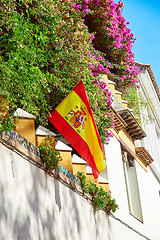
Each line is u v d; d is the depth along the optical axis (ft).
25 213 18.28
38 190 20.15
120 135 42.63
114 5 41.01
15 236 16.98
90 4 40.01
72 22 27.58
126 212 38.01
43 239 19.63
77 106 24.93
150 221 48.29
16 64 17.88
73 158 27.32
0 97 17.39
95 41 43.11
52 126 30.53
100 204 28.48
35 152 20.62
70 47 26.81
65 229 22.56
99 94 31.48
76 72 27.25
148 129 64.03
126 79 49.03
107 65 38.68
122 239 34.47
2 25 18.16
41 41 21.48
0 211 16.14
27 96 18.69
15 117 19.92
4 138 17.39
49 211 20.94
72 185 25.03
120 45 43.68
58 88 25.58
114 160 38.01
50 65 26.00
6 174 17.20
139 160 49.73
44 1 23.47
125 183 43.37
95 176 25.35
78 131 24.72
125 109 42.60
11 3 18.21
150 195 52.21
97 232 28.04
